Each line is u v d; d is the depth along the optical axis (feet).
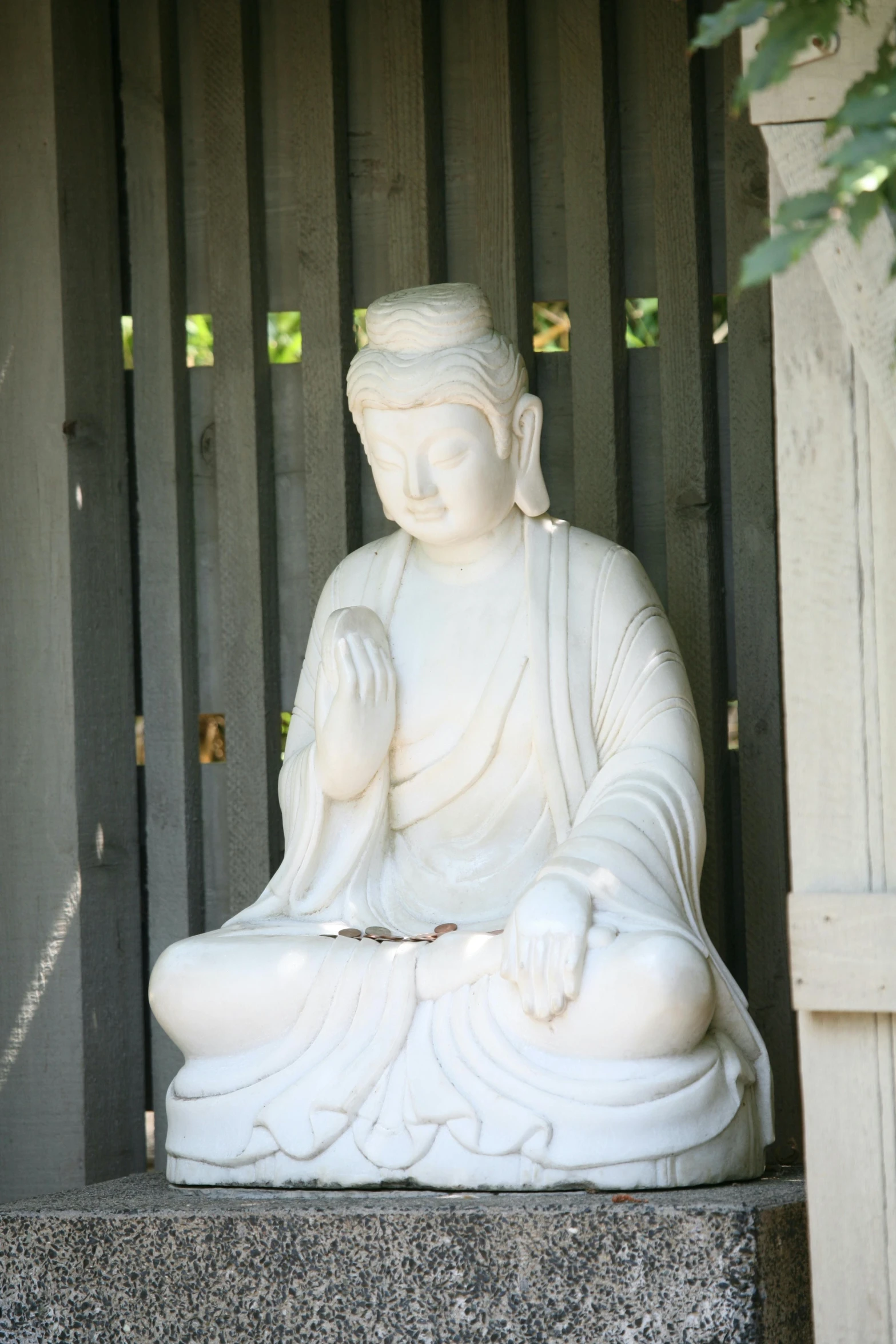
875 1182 9.52
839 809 9.62
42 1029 15.25
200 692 16.49
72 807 15.28
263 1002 11.95
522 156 15.94
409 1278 10.61
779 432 9.73
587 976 11.31
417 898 13.19
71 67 15.69
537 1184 11.20
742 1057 12.19
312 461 16.08
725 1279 10.18
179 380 16.31
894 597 9.57
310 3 16.16
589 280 15.61
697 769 12.86
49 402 15.40
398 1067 11.70
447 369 12.89
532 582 13.35
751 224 15.30
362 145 16.42
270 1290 10.80
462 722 13.20
